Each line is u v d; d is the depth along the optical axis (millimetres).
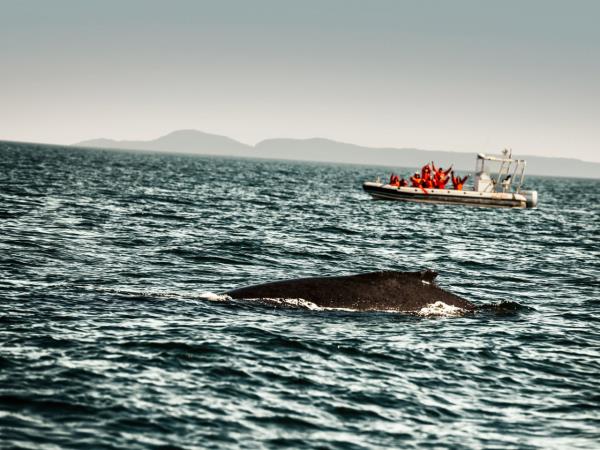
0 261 48719
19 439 21141
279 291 38969
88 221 75938
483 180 145500
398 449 22219
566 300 46750
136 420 23109
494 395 27375
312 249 65875
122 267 50000
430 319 37500
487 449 22547
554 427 24578
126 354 29266
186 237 68375
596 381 29562
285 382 27312
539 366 31078
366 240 76312
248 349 30766
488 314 39688
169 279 46750
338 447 22109
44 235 62875
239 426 23219
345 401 25844
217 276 49031
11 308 35375
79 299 38094
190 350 30188
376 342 32812
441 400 26531
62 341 30391
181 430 22641
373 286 39219
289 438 22562
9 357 27906
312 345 31734
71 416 23047
